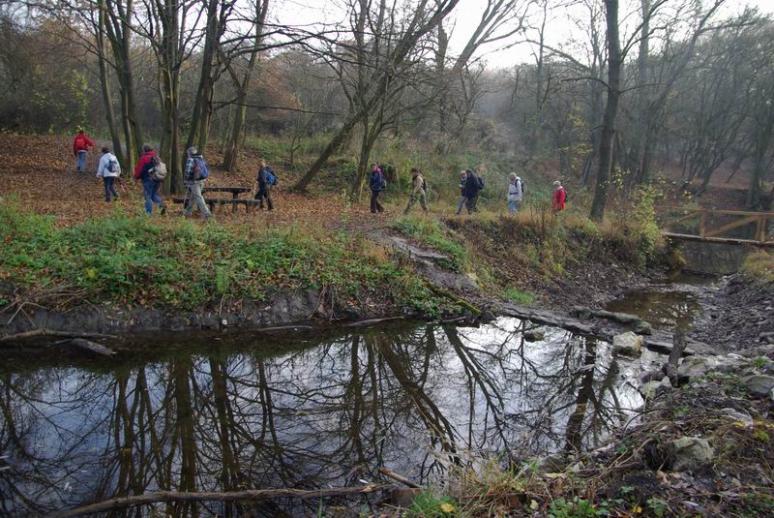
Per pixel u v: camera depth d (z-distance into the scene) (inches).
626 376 319.0
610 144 760.3
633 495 150.2
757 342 368.2
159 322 338.3
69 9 559.2
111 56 938.7
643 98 1222.3
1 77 953.5
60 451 213.6
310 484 193.5
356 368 325.4
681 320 480.4
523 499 156.4
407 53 709.3
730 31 1210.6
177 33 609.0
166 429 236.8
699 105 1464.1
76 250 359.3
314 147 990.4
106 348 308.0
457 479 176.2
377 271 434.3
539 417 261.0
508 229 623.8
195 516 171.0
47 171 725.3
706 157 1508.4
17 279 321.7
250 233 431.8
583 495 154.0
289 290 387.2
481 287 492.4
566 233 676.7
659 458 173.9
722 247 1098.7
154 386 281.0
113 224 392.8
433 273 470.6
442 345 376.5
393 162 915.4
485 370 333.4
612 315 438.6
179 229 405.4
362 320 399.9
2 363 288.8
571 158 1330.0
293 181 858.1
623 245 734.5
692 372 283.4
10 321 305.4
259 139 1008.2
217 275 366.9
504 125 1598.2
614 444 198.8
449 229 563.8
